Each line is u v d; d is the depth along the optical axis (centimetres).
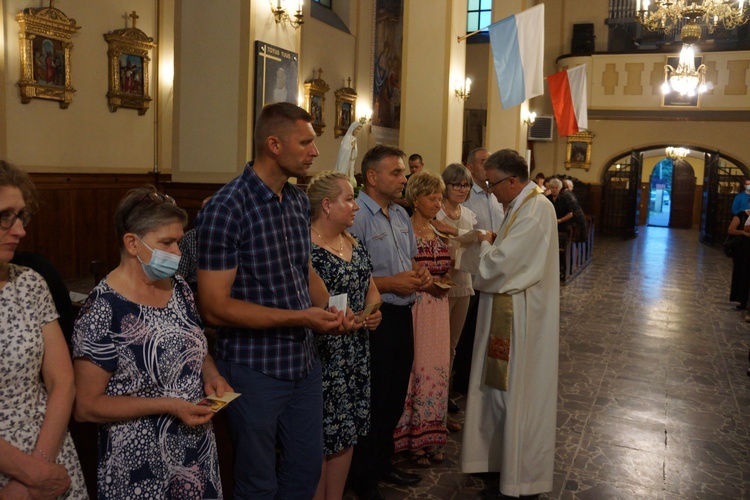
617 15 1773
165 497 192
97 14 859
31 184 170
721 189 1733
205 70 641
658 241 1747
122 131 920
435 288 347
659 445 399
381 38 1666
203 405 191
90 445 262
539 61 744
